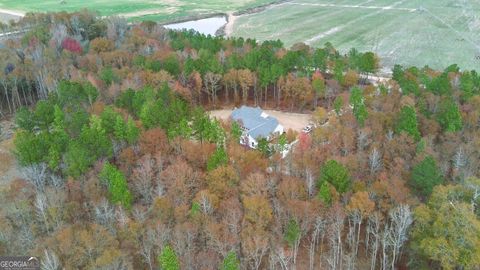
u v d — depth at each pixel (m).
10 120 143.38
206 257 69.56
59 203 81.38
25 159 91.88
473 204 70.88
